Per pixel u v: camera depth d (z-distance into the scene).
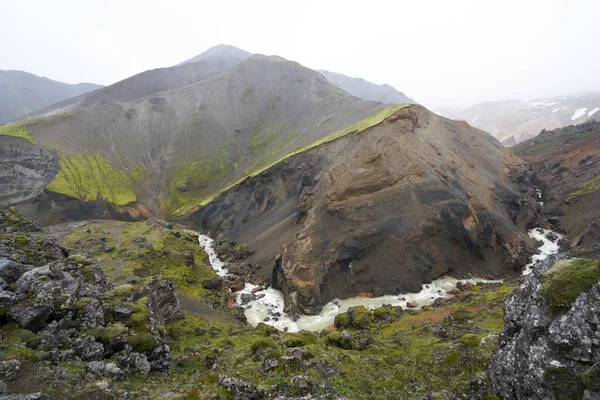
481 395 14.36
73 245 59.84
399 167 59.00
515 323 13.84
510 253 53.00
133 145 147.00
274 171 86.81
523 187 74.38
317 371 19.05
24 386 12.91
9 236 29.56
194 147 148.88
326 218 54.59
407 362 22.17
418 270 49.19
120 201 112.00
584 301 10.80
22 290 18.78
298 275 48.16
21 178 112.06
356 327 36.16
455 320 31.14
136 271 48.97
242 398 14.95
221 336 30.62
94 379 14.73
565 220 66.81
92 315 19.06
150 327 21.14
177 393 15.41
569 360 10.66
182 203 119.44
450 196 55.84
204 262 66.12
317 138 104.69
